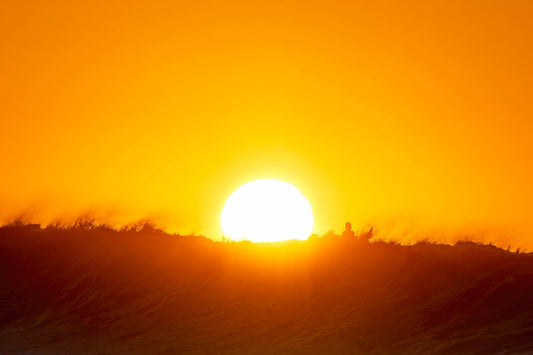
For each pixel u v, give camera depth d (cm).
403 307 10662
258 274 12044
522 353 8650
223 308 11075
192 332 10300
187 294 11538
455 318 10119
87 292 11650
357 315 10569
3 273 12306
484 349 8988
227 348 9731
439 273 11475
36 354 9519
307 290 11456
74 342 9969
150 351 9650
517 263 11606
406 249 12456
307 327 10338
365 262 12150
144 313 10994
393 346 9494
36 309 11194
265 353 9500
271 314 10812
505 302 10362
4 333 10300
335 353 9425
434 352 9125
